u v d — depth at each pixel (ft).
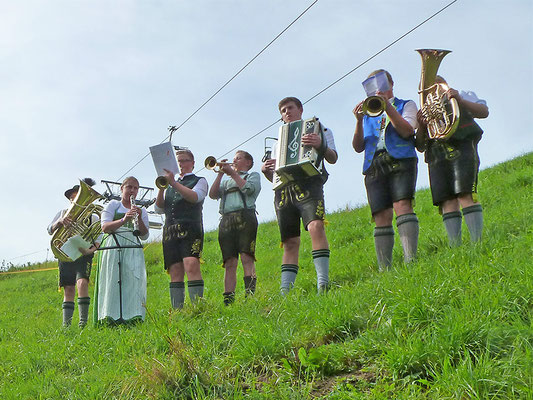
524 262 13.92
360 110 18.79
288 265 20.74
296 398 11.18
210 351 14.15
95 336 20.12
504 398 9.41
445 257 16.19
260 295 20.03
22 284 65.41
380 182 19.62
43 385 15.66
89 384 14.55
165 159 22.59
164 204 23.89
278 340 13.50
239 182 23.06
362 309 14.25
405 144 19.31
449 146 18.88
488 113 19.08
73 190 30.07
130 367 14.83
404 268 16.28
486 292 12.62
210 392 12.33
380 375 11.26
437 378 10.26
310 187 20.27
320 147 19.95
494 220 22.82
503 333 11.05
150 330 18.24
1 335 27.53
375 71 18.22
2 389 15.98
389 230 19.67
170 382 12.84
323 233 19.98
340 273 22.16
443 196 18.95
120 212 24.14
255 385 12.34
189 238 23.15
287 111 21.18
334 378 11.81
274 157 21.39
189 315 19.34
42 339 21.99
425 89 19.39
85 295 27.40
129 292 22.98
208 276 43.78
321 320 13.85
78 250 27.09
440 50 18.69
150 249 63.52
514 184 37.01
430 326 12.09
